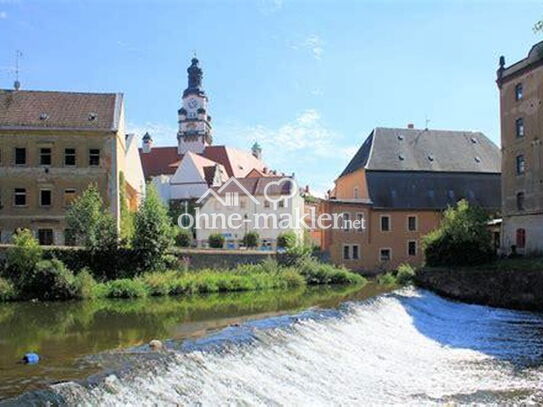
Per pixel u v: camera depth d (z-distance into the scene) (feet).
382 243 193.57
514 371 63.57
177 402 40.01
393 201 197.06
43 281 104.63
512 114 166.81
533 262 131.64
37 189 145.89
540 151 153.79
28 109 151.02
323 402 49.08
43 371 43.21
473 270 128.88
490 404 51.26
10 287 103.40
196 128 396.16
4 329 69.05
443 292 130.11
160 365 44.34
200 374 44.98
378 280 152.56
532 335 86.28
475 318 103.14
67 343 58.13
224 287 123.13
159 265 128.26
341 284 142.61
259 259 150.10
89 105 156.46
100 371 42.42
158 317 79.82
